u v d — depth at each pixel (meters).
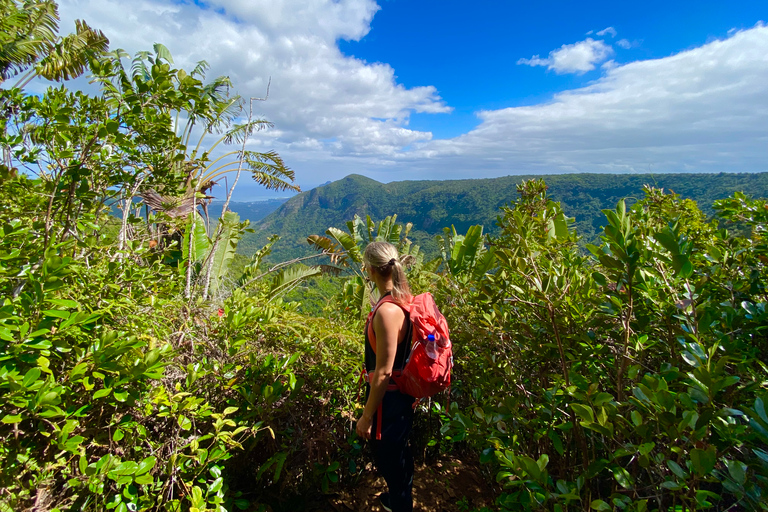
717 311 1.48
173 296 2.28
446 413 1.97
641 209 2.59
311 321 2.38
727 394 1.36
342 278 7.08
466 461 2.50
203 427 1.69
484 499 2.14
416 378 1.67
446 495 2.17
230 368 1.78
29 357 1.00
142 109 2.17
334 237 7.03
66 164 1.93
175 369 1.71
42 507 1.12
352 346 2.45
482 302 2.21
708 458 0.88
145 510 1.33
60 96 2.00
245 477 1.93
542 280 1.84
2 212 1.92
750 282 1.66
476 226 4.59
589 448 1.76
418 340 1.68
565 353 1.74
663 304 1.59
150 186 2.46
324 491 1.87
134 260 2.15
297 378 1.86
